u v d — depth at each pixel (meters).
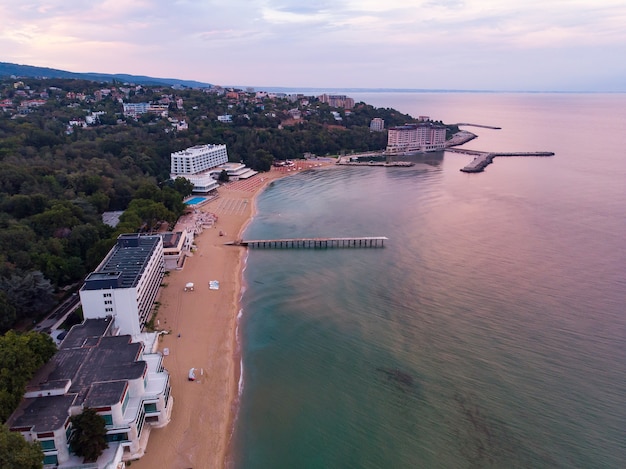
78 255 143.62
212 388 92.88
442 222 198.25
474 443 77.94
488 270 145.50
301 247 176.25
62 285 132.25
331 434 80.94
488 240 173.50
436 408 86.19
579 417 82.69
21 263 123.25
